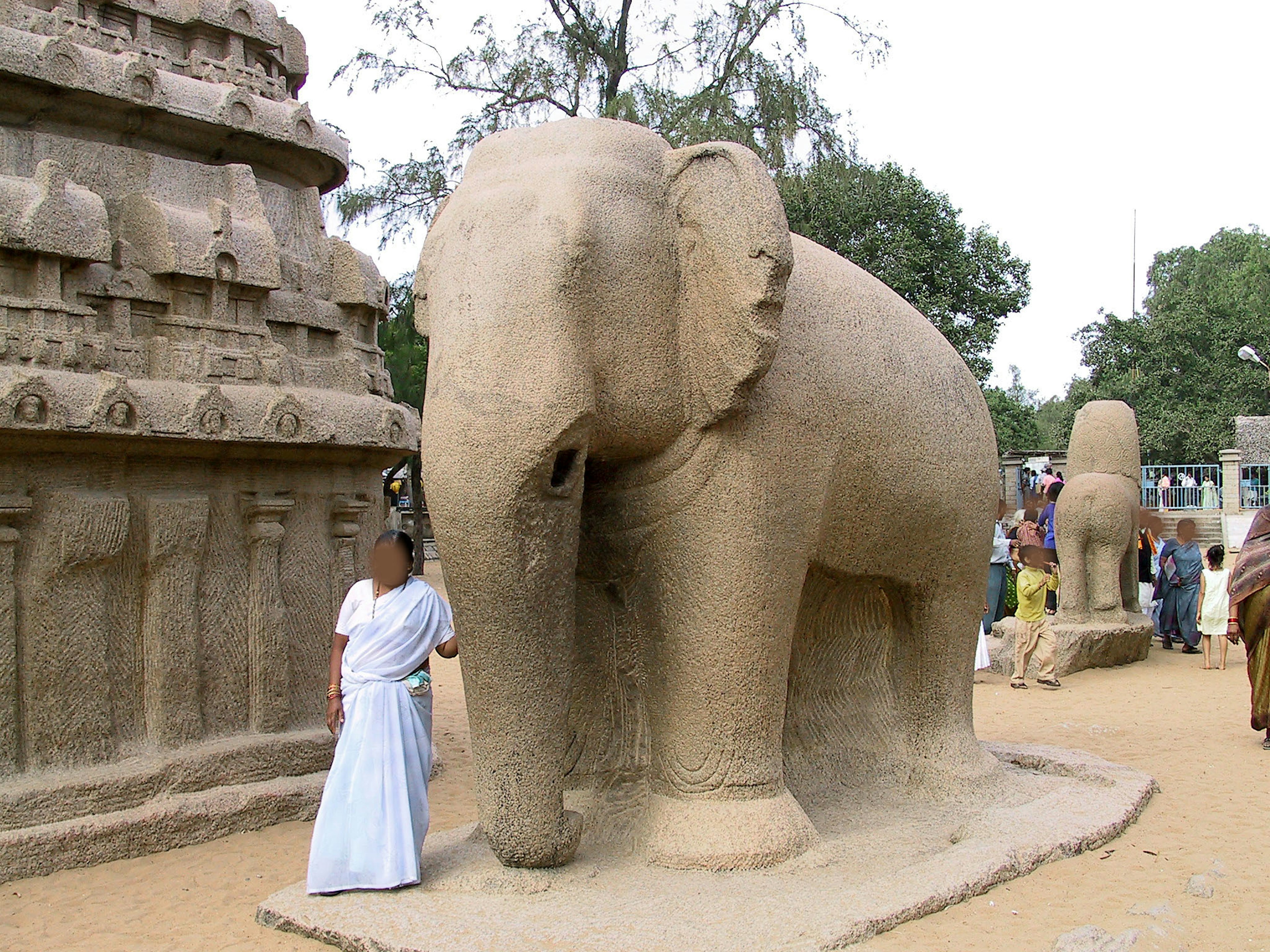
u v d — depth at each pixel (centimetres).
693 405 340
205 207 512
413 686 359
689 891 318
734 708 345
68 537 432
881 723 435
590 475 353
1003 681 899
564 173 323
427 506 311
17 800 408
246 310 503
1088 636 942
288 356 519
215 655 486
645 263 330
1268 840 402
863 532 394
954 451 417
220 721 486
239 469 498
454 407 299
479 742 318
